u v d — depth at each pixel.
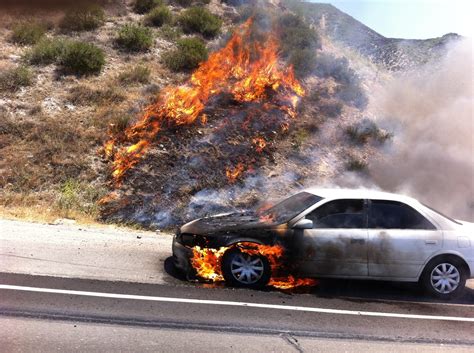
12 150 13.39
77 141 14.15
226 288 6.61
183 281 6.76
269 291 6.68
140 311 5.36
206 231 6.84
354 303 6.50
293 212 7.14
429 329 5.64
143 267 7.25
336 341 5.02
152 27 23.38
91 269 6.82
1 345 4.22
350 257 6.82
